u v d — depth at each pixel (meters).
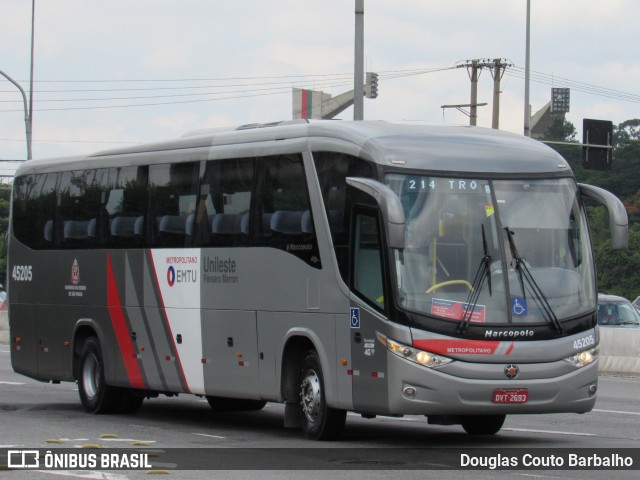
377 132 16.45
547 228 16.03
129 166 21.55
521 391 15.30
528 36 51.22
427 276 15.41
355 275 16.06
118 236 21.61
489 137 16.80
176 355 20.03
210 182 19.38
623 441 16.98
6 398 25.45
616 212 16.34
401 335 15.23
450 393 15.11
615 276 72.00
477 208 15.82
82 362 22.47
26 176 24.62
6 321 47.50
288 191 17.55
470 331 15.23
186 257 19.78
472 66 77.88
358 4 29.55
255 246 18.14
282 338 17.47
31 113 50.09
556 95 98.56
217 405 22.67
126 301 21.31
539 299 15.61
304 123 17.62
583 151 48.44
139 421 20.62
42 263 23.80
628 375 30.95
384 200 15.02
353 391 16.06
